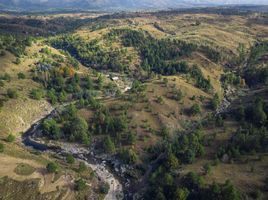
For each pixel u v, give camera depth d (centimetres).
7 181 12762
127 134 18075
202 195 12412
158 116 19888
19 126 19375
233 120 18675
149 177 15100
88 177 14912
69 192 13500
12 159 14162
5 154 14400
